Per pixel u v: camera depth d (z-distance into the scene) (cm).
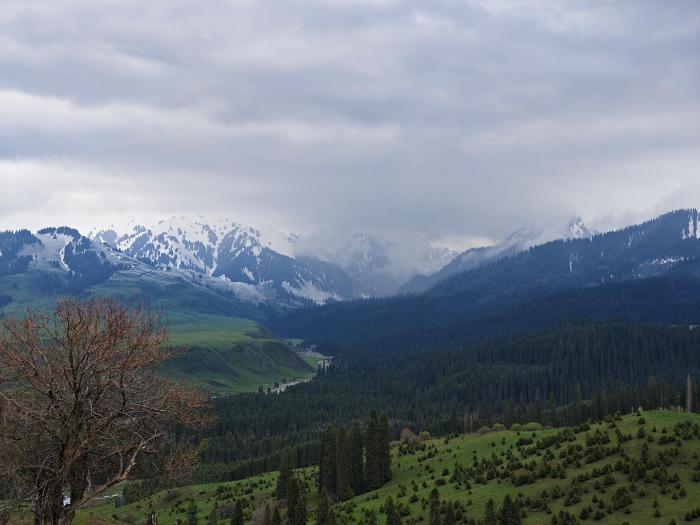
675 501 7731
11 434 3550
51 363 3634
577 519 7831
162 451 4075
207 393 4575
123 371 3684
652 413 10712
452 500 9450
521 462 10200
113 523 7738
